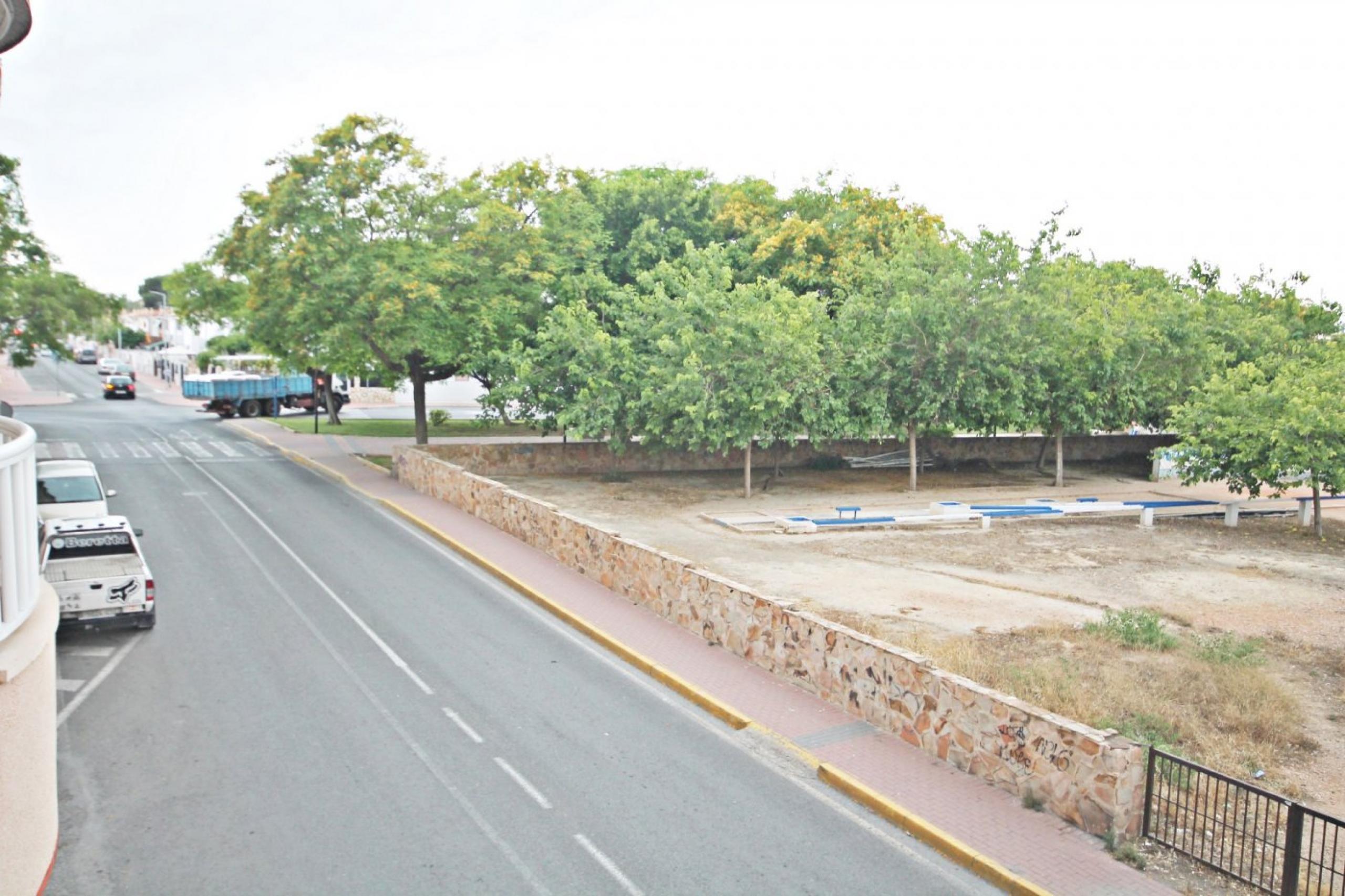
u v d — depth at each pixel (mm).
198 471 29609
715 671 13766
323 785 10156
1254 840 8453
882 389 29938
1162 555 23125
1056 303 31656
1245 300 39812
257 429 40938
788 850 9195
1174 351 32062
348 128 29297
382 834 9227
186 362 73125
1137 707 12539
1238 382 26219
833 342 29656
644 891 8422
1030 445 40281
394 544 21266
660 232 35844
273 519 23078
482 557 19891
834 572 19984
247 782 10141
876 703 12031
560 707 12539
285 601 16594
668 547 22016
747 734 11883
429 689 12961
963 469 37875
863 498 29906
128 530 15242
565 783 10414
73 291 34938
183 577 17750
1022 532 25531
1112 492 33344
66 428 39156
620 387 29062
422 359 32375
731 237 38625
